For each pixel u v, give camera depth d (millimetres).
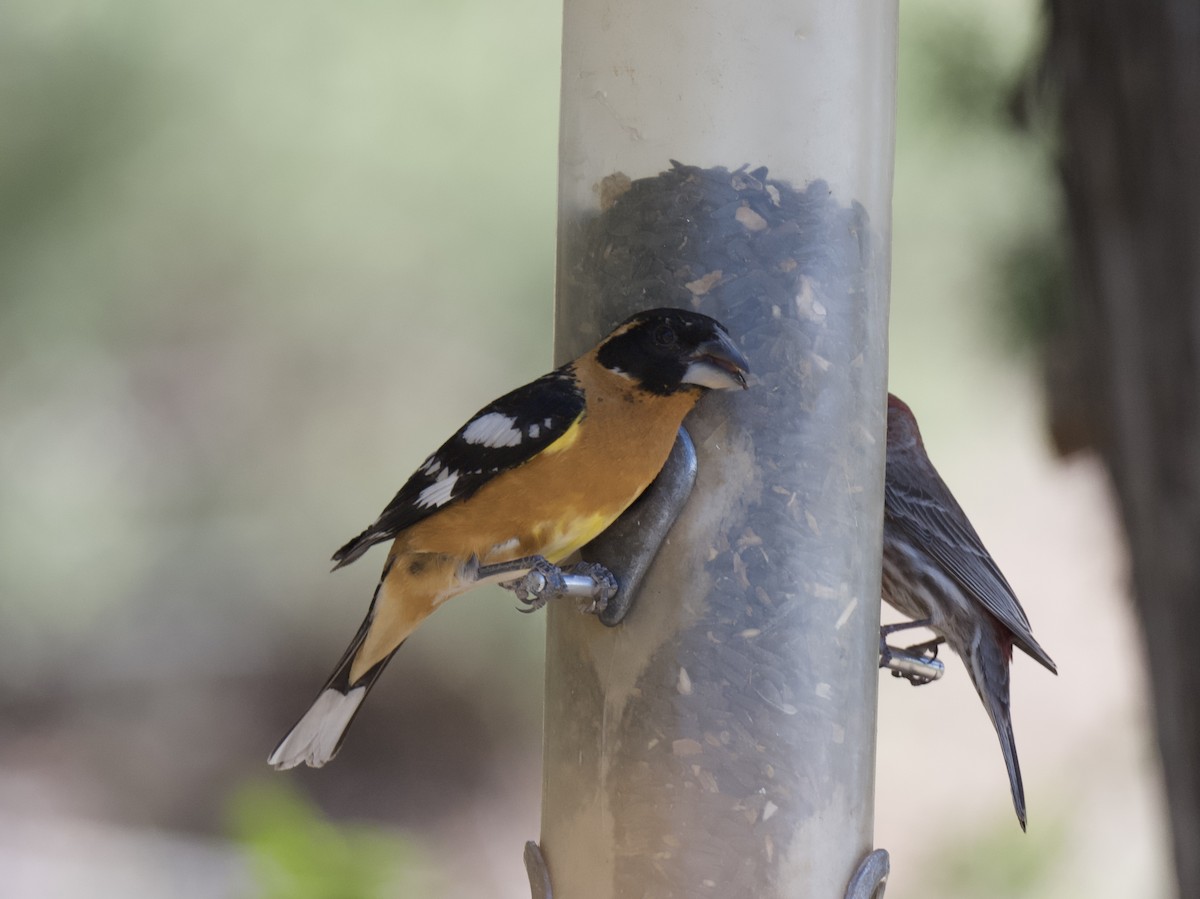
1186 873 8219
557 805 7250
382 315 19188
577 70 7305
